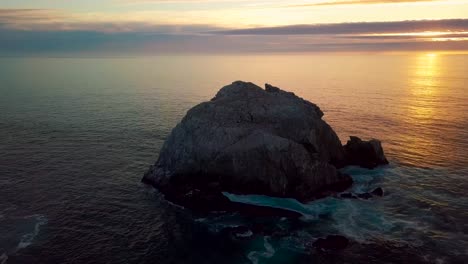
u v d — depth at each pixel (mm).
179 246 52219
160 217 60219
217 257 49656
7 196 67188
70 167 81438
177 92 192875
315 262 47969
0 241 52906
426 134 101562
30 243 52562
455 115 124250
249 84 85875
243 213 60906
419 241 51438
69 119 124188
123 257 49812
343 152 79500
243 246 51969
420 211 59562
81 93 185375
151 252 50906
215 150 68250
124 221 59000
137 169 80625
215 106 76500
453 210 59562
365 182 70938
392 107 141875
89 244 52656
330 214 59750
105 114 132375
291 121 74000
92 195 68062
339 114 129500
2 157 86938
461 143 92938
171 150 73438
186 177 69562
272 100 79562
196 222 58531
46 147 94625
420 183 69938
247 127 70938
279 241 52906
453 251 48906
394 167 78000
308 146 72000
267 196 64938
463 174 73562
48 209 62719
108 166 82188
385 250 49750
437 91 186500
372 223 56625
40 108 142375
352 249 50219
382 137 99625
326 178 67438
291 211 61031
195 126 72750
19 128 112250
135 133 107375
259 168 65750
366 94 179375
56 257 49594
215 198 63438
